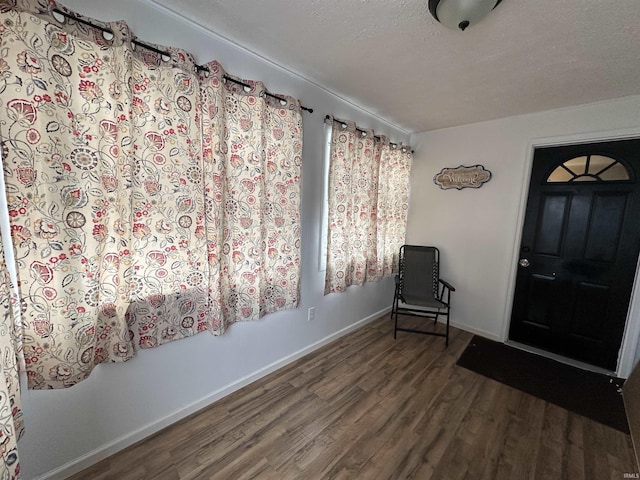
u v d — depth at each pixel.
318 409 1.70
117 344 1.25
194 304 1.52
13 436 0.82
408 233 3.38
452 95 2.15
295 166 1.92
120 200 1.18
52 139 1.00
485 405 1.78
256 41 1.55
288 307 2.04
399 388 1.93
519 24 1.29
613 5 1.14
